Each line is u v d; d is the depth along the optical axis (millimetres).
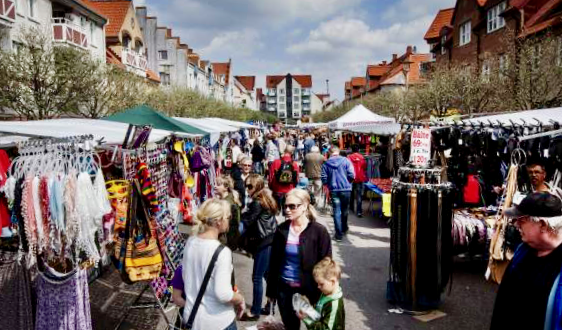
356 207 10750
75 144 3666
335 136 28266
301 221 3680
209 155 9398
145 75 31750
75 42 20188
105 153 5098
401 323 4781
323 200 12664
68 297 3557
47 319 3543
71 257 3537
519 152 5004
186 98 26219
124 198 4152
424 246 4848
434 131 7074
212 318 2883
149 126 4793
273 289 3818
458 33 28188
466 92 16766
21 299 3561
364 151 17516
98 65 14344
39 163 3467
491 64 17719
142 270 4117
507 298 2465
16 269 3547
